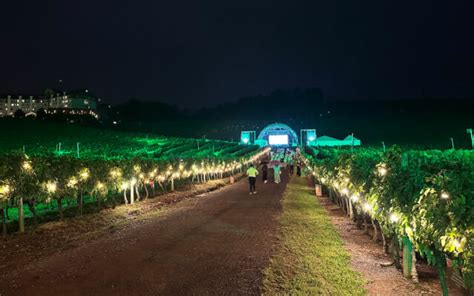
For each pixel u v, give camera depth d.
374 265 9.44
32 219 15.94
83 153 57.09
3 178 12.69
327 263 9.41
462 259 6.01
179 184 33.75
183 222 15.25
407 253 8.48
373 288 7.85
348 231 13.69
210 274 8.56
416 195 7.39
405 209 7.73
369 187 11.84
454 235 5.80
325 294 7.44
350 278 8.32
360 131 132.25
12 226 14.47
